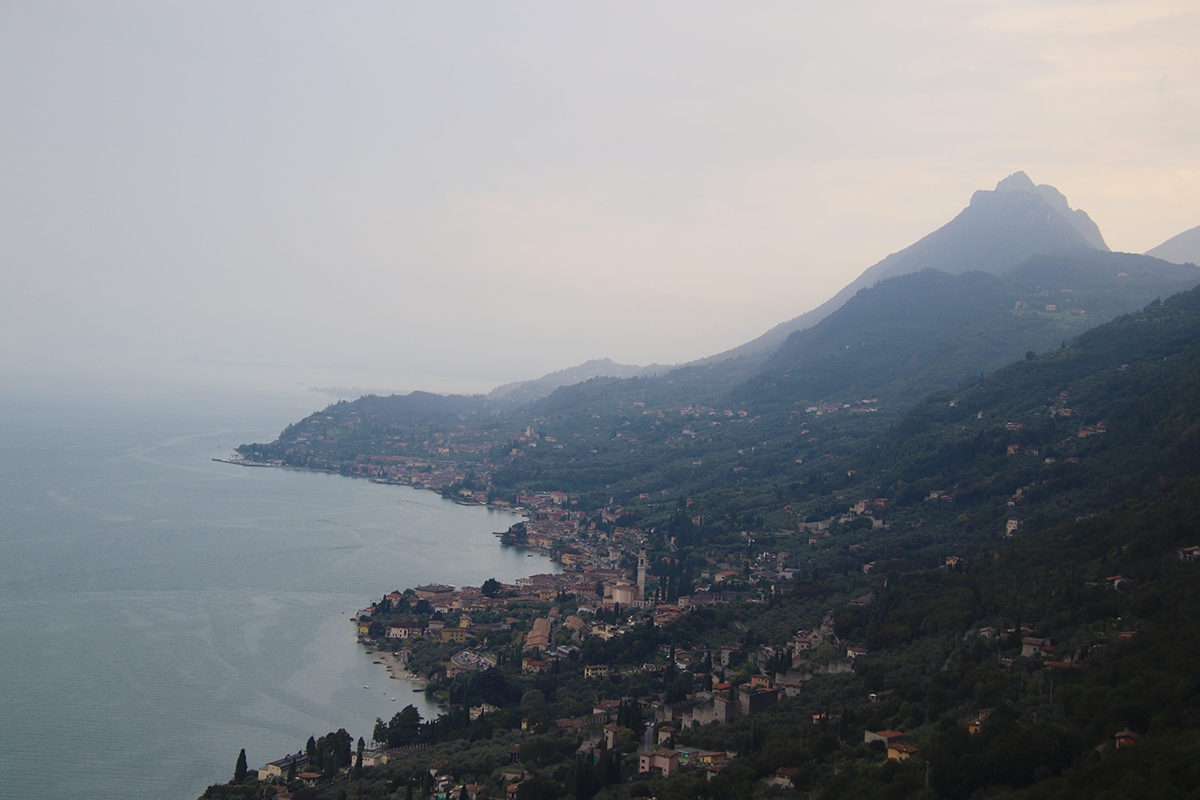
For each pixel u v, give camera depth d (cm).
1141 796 18212
